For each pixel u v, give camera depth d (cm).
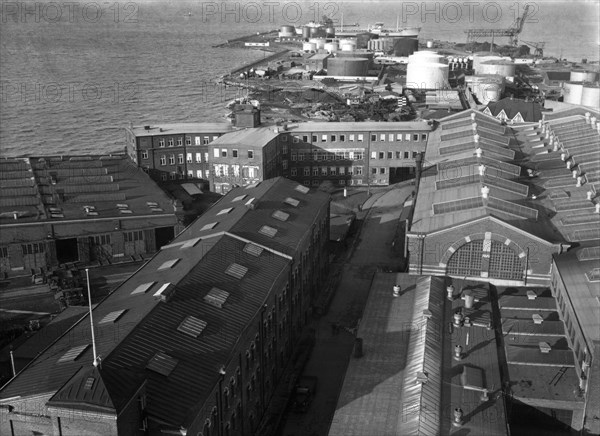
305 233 9075
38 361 5903
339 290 10475
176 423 5134
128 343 5709
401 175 16875
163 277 7244
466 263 9038
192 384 5566
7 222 10812
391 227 13300
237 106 19838
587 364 6519
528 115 19538
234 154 14712
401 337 7475
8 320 9306
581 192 10606
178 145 15750
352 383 6694
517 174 11812
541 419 6650
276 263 8056
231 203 9900
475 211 9131
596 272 7844
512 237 8750
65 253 11662
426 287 8519
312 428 7162
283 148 15925
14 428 5391
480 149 12694
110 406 4712
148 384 5391
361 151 16075
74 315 8006
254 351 6912
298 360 8450
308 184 16312
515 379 6831
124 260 11462
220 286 7100
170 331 6084
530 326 7769
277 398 7681
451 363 6894
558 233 9200
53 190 12500
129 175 14062
